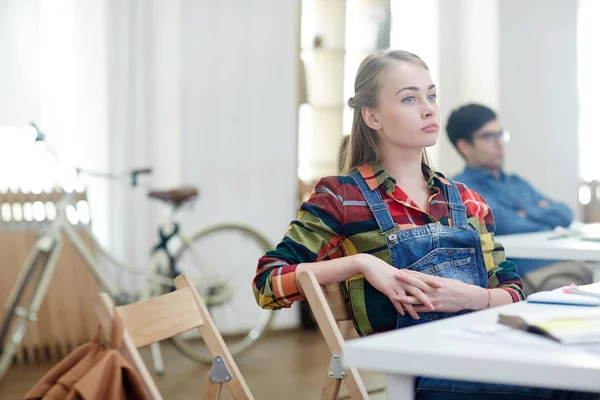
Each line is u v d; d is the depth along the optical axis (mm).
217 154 5266
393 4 6125
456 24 6441
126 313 1631
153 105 5164
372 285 1864
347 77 5891
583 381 1123
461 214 2045
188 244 4613
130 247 5035
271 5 5406
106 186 4992
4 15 4703
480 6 6379
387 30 6082
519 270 3922
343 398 2742
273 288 1883
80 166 4930
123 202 5012
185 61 5129
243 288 5352
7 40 4715
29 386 4109
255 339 4832
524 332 1366
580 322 1382
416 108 2029
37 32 4773
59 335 4746
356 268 1841
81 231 4832
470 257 1989
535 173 6527
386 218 1981
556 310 1631
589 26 6852
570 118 6629
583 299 1710
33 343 4668
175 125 5137
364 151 2127
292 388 4066
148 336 1652
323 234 2000
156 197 4508
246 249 5355
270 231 5461
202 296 4621
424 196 2070
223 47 5250
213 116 5242
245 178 5359
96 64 4957
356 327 1946
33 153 4820
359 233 1989
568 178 6641
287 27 5473
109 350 1408
